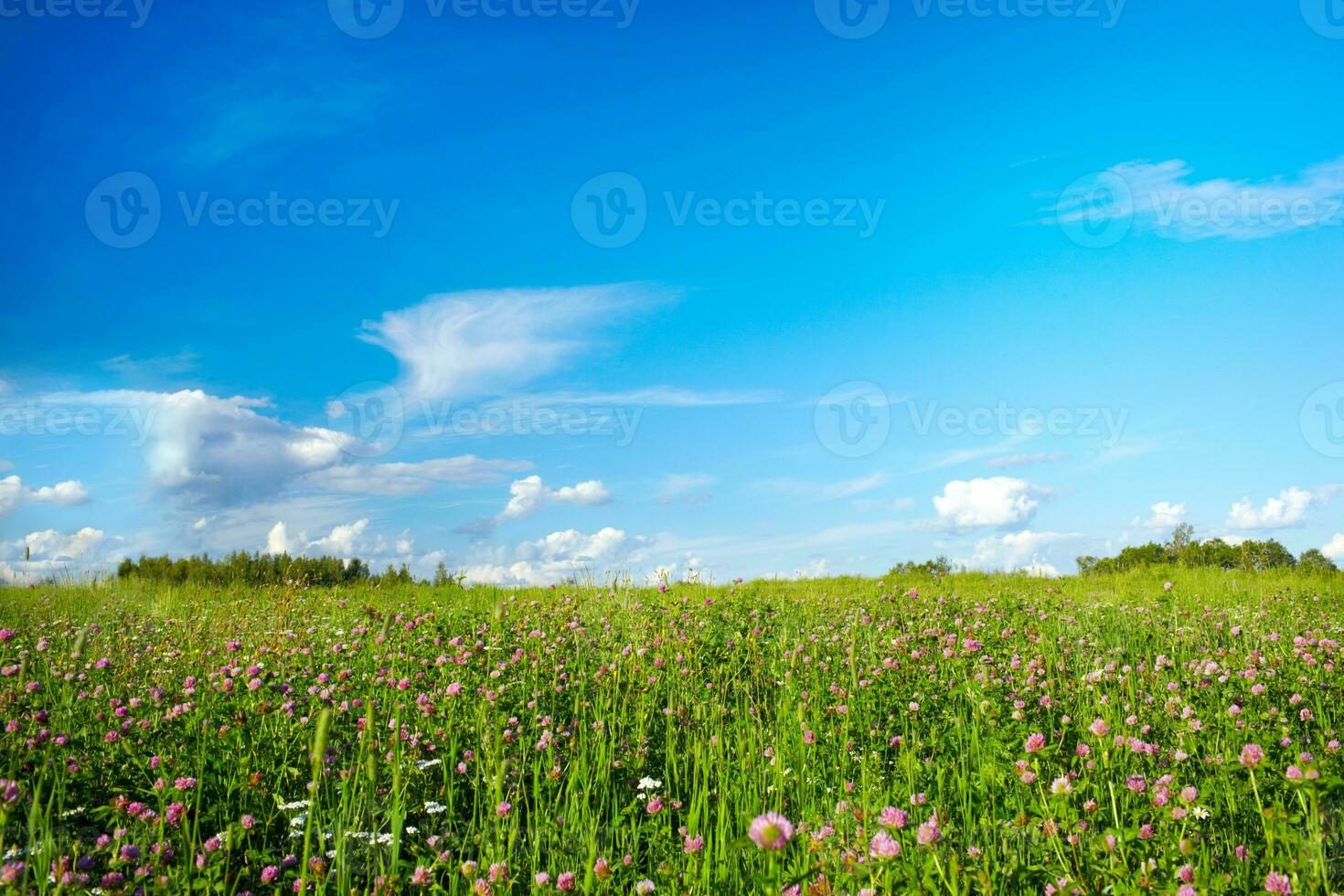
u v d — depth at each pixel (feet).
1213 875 10.80
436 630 27.73
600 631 30.32
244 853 12.69
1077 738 17.37
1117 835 10.21
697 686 23.71
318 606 39.47
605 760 16.93
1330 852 11.76
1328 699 18.98
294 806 13.89
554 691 21.16
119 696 19.63
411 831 13.60
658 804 13.62
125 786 14.12
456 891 11.45
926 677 22.45
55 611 37.14
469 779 16.33
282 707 17.85
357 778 14.61
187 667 23.34
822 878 10.66
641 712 20.30
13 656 23.48
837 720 19.48
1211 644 28.19
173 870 11.03
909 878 9.52
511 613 31.40
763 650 27.91
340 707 18.44
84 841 12.71
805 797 15.38
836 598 42.68
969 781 15.88
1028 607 37.88
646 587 40.34
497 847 12.86
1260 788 12.46
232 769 14.96
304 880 10.69
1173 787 13.33
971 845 12.41
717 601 36.50
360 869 12.60
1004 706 18.79
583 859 12.89
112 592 44.91
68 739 15.90
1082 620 33.71
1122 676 21.44
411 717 18.66
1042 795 12.12
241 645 25.95
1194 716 16.78
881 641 28.55
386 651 25.50
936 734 17.92
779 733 18.90
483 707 17.26
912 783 15.19
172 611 37.60
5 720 16.29
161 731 16.60
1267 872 10.91
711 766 17.13
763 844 9.18
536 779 14.82
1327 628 30.30
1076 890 9.75
